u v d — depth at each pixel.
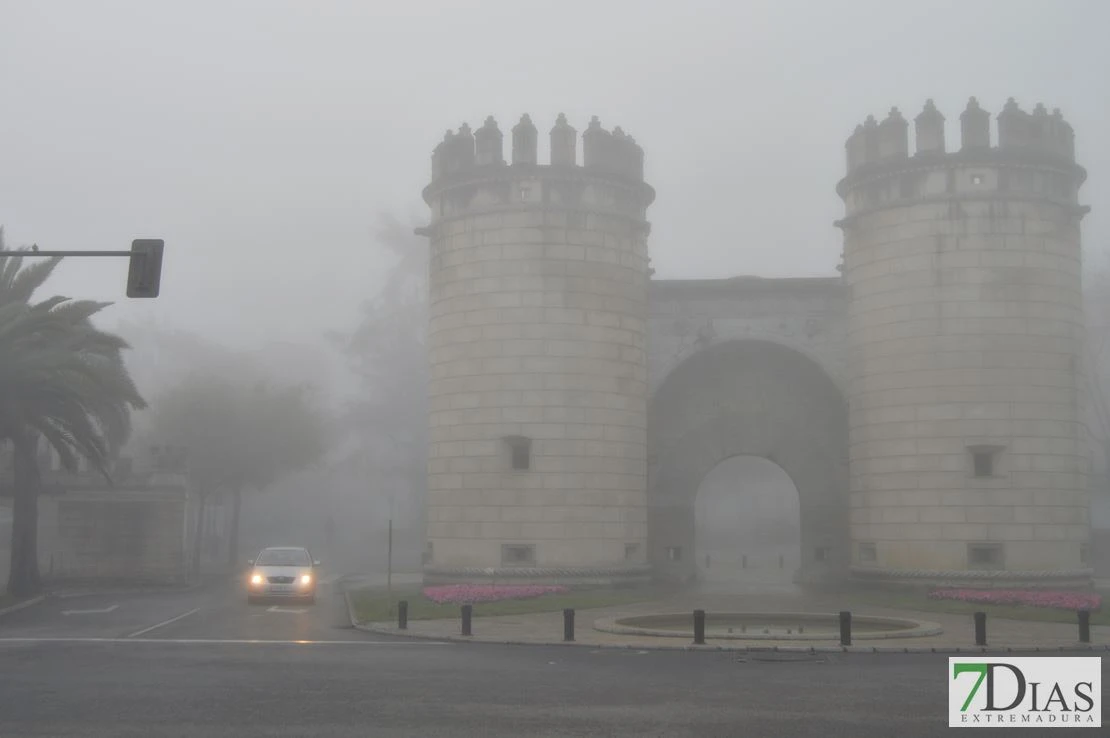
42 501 43.22
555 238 37.41
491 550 36.28
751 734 13.14
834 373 40.59
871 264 37.53
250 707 14.86
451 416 37.62
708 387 42.59
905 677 18.02
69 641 23.42
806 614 28.11
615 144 38.66
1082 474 35.84
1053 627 26.09
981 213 35.88
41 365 33.75
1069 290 36.34
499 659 20.31
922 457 35.62
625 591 35.81
